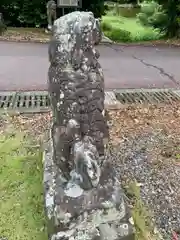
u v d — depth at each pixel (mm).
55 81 2758
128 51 10367
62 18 2760
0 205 3500
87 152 2602
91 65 2693
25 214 3383
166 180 4062
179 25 12883
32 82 7086
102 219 2773
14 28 13406
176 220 3494
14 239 3115
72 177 2795
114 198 2801
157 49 10789
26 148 4500
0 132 4953
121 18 18969
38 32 12844
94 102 2705
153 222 3428
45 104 5848
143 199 3744
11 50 9836
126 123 5332
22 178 3871
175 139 4965
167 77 7750
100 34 2758
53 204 2855
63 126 2740
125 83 7207
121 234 2791
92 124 2730
